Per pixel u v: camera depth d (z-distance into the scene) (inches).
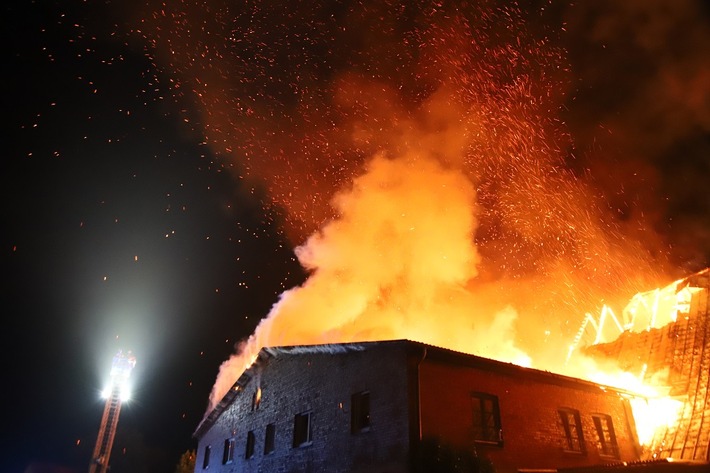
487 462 477.7
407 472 468.4
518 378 579.5
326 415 589.3
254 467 705.6
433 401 507.5
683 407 617.9
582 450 588.4
